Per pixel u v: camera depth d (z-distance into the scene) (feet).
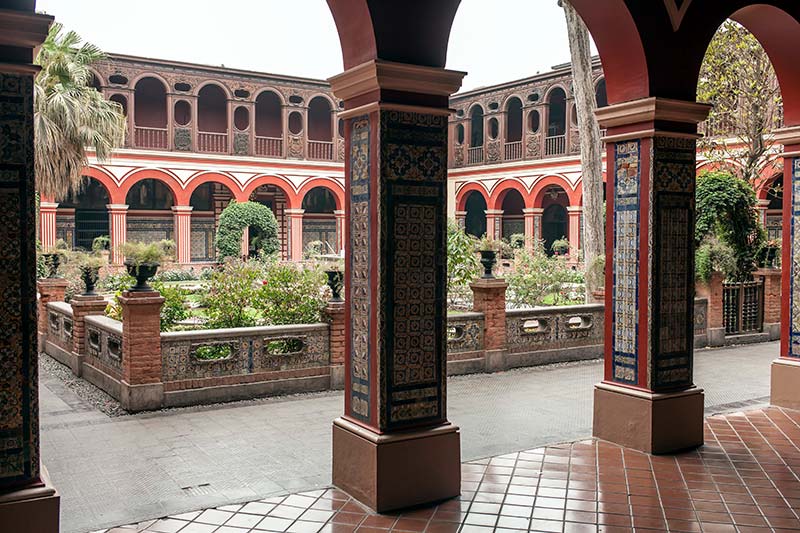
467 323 33.73
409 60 16.17
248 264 37.14
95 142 58.13
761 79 51.83
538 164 93.40
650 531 15.20
